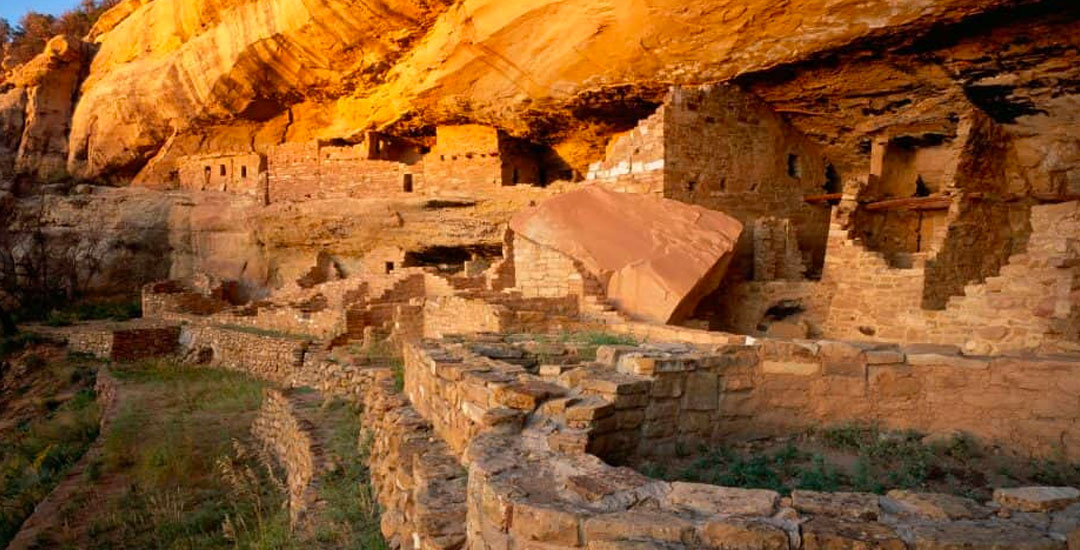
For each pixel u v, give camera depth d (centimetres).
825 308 1242
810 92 1450
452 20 1523
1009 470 464
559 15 1354
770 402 539
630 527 281
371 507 630
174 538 757
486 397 477
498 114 1773
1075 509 288
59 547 752
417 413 662
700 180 1459
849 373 541
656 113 1417
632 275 1155
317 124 2336
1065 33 1066
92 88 2819
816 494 306
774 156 1587
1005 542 261
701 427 517
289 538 622
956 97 1315
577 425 434
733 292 1349
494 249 1991
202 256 2584
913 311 1070
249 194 2433
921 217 1511
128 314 2562
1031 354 543
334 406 1027
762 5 1152
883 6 1084
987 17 1064
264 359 1648
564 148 1984
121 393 1538
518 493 320
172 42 2425
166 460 1006
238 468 993
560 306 1133
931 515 288
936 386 529
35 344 2181
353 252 2209
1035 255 873
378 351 1284
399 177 2088
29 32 3909
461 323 1137
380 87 1922
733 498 303
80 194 2770
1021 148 1359
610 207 1327
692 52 1321
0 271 2683
